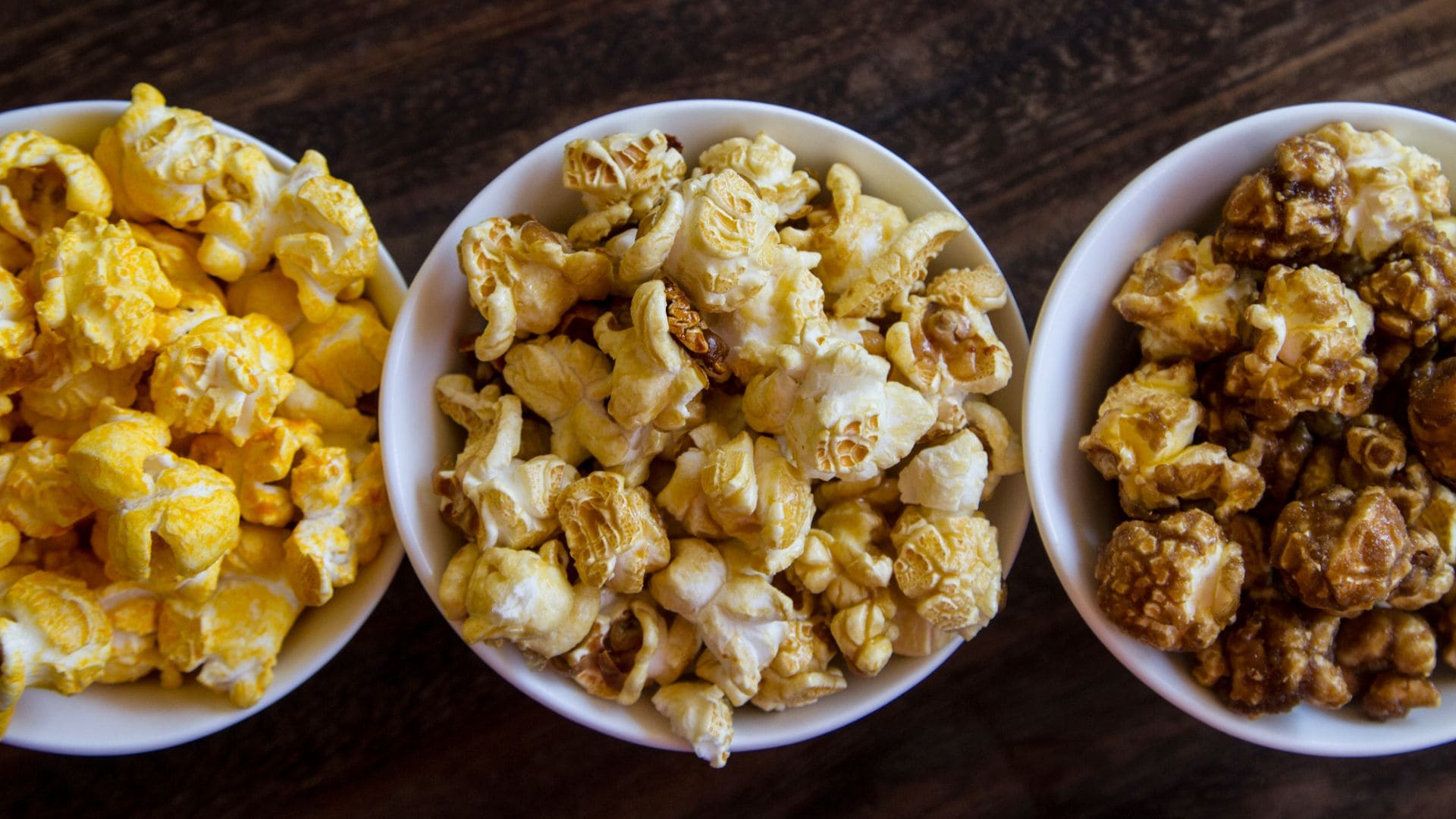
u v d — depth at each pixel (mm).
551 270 349
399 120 415
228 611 362
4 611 347
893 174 369
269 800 414
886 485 367
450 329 362
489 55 417
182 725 363
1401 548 338
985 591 357
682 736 357
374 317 374
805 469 346
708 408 362
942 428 359
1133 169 418
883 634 359
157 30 411
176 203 357
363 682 415
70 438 361
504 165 416
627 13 419
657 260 338
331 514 361
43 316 343
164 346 353
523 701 419
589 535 341
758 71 419
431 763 416
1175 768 419
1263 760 419
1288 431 354
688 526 354
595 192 353
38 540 362
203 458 363
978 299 359
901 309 362
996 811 419
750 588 351
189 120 360
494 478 345
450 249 355
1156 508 354
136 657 361
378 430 375
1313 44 417
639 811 419
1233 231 354
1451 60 415
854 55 420
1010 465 365
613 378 344
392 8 416
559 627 346
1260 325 342
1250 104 418
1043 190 418
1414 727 353
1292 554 342
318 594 357
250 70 413
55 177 361
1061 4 419
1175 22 419
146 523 338
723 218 340
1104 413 357
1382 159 354
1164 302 354
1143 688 419
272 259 373
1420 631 349
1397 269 347
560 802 419
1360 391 346
